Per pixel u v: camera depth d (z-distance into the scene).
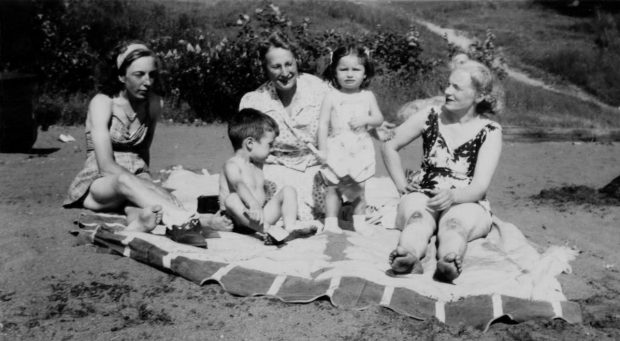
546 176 9.13
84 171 6.01
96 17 16.67
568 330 3.90
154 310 4.08
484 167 5.05
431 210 4.91
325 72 6.27
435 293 4.18
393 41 16.02
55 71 14.05
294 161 5.99
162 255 4.68
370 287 4.21
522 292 4.20
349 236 5.18
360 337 3.76
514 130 12.76
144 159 6.26
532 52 21.80
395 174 5.50
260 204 5.38
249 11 21.80
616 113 16.19
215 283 4.47
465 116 5.19
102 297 4.27
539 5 28.89
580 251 5.58
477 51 16.70
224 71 13.65
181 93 13.84
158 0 22.00
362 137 5.45
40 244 5.18
